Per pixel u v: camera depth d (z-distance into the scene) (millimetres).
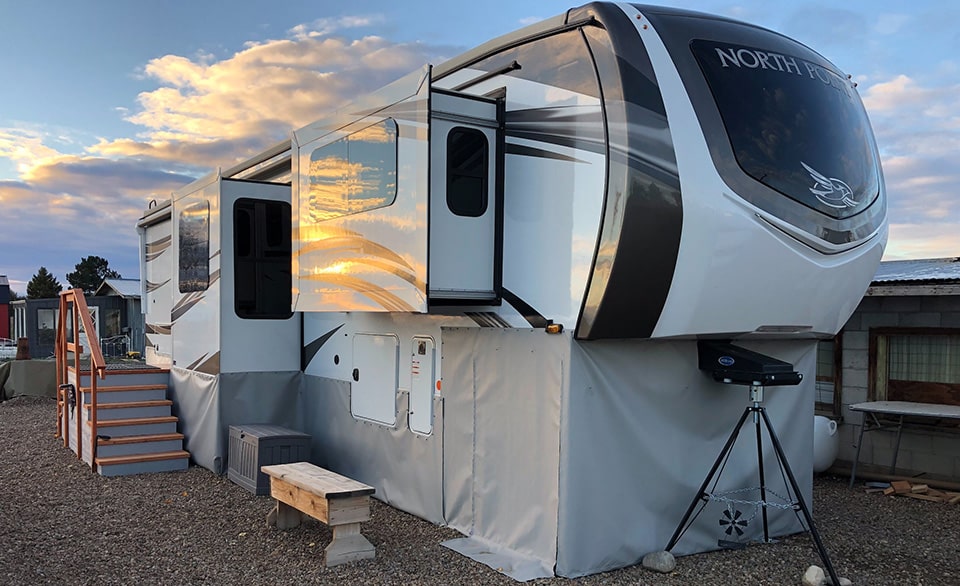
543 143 4039
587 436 3902
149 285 9391
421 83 4039
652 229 3551
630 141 3551
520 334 4148
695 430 4383
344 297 4871
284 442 5738
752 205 3701
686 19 3936
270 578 3883
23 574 3920
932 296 6555
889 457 6770
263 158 7164
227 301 6367
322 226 5137
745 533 4648
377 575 3916
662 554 4055
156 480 6133
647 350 4156
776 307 3980
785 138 3861
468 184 4250
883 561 4379
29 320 20750
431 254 4094
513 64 4262
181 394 7070
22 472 6426
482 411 4438
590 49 3797
